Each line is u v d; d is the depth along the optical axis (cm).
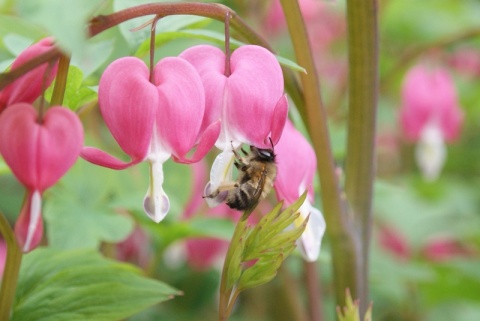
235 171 48
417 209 76
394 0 94
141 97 37
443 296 69
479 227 75
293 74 43
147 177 53
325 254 53
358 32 44
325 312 70
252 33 41
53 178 36
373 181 46
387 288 71
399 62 60
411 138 77
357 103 45
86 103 44
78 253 44
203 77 38
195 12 38
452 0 103
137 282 43
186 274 67
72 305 42
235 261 40
